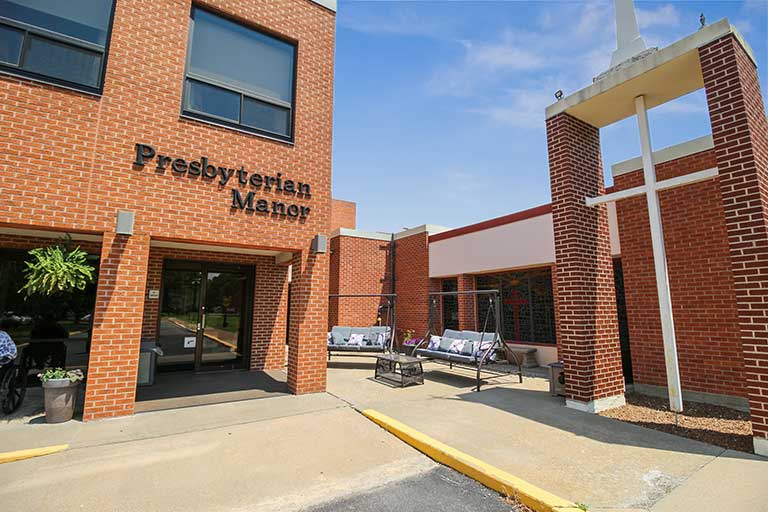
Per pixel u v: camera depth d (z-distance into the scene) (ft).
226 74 22.30
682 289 21.77
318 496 10.93
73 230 17.21
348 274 49.60
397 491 11.33
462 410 19.01
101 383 17.21
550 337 34.40
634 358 23.79
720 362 20.06
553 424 16.76
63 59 17.75
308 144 24.61
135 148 18.78
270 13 23.90
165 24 20.25
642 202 24.04
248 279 31.89
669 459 12.98
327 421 17.56
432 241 46.75
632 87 19.12
